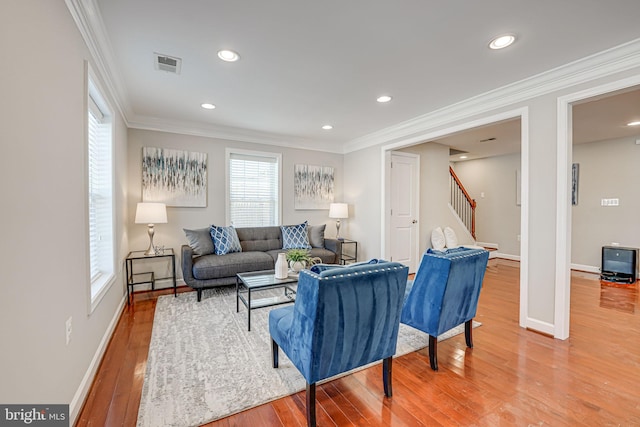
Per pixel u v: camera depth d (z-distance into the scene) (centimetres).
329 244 466
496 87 285
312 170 525
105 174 267
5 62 99
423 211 525
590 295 383
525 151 271
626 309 328
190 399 170
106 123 266
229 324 278
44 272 125
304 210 523
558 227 249
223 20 185
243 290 370
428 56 229
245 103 333
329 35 202
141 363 208
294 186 509
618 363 213
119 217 306
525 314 273
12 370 101
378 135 463
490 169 691
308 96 312
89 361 184
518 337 256
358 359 159
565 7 171
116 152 287
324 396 176
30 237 114
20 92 108
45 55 128
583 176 545
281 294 362
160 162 400
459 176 758
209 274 344
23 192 110
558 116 249
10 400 100
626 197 497
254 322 283
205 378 191
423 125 386
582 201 546
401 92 300
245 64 242
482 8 173
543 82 257
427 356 225
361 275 149
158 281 403
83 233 174
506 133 470
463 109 330
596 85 229
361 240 514
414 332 269
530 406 167
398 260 492
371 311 156
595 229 531
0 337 95
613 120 396
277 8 174
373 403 170
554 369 205
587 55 225
